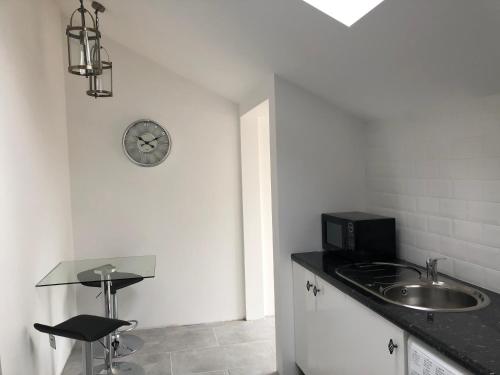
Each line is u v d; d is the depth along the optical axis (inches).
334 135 119.3
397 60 77.8
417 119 98.5
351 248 104.7
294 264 116.0
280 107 114.6
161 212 154.6
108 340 114.7
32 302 98.0
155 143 152.2
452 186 87.9
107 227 150.4
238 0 79.7
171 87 152.9
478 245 81.4
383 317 68.7
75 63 143.8
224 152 158.4
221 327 155.7
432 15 60.2
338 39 78.5
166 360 130.2
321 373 98.1
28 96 101.2
